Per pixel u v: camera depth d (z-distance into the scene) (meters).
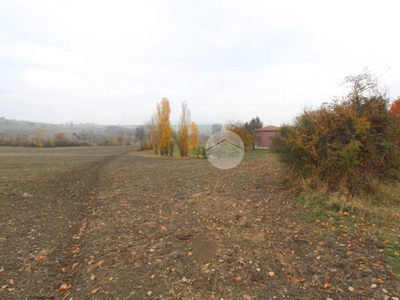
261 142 46.78
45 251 4.28
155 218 5.92
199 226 5.25
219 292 3.03
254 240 4.42
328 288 3.02
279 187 7.68
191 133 35.06
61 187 10.25
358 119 6.16
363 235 4.40
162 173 14.30
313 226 4.89
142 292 3.08
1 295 3.04
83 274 3.53
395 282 3.05
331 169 6.43
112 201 7.82
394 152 6.52
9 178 12.12
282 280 3.22
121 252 4.18
